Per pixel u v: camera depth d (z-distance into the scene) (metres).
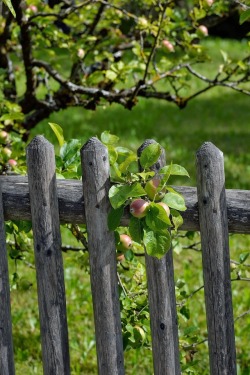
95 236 2.81
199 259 6.60
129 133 11.00
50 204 2.83
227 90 13.71
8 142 4.11
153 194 2.67
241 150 9.99
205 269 2.71
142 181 2.75
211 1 4.26
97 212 2.79
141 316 3.29
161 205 2.65
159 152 2.70
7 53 5.03
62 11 4.92
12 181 2.92
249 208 2.66
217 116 12.07
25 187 2.91
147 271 2.81
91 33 4.94
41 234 2.86
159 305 2.81
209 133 10.95
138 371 4.82
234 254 6.59
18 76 5.95
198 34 4.54
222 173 2.65
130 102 4.57
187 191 2.73
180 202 2.66
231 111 12.38
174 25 4.51
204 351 5.04
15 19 4.65
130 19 5.14
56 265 2.88
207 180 2.65
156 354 2.85
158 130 11.16
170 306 2.82
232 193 2.68
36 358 5.09
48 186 2.82
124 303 3.22
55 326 2.91
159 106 12.77
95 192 2.77
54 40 5.01
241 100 13.11
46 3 5.04
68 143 3.32
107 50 5.08
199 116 12.08
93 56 4.92
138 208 2.67
